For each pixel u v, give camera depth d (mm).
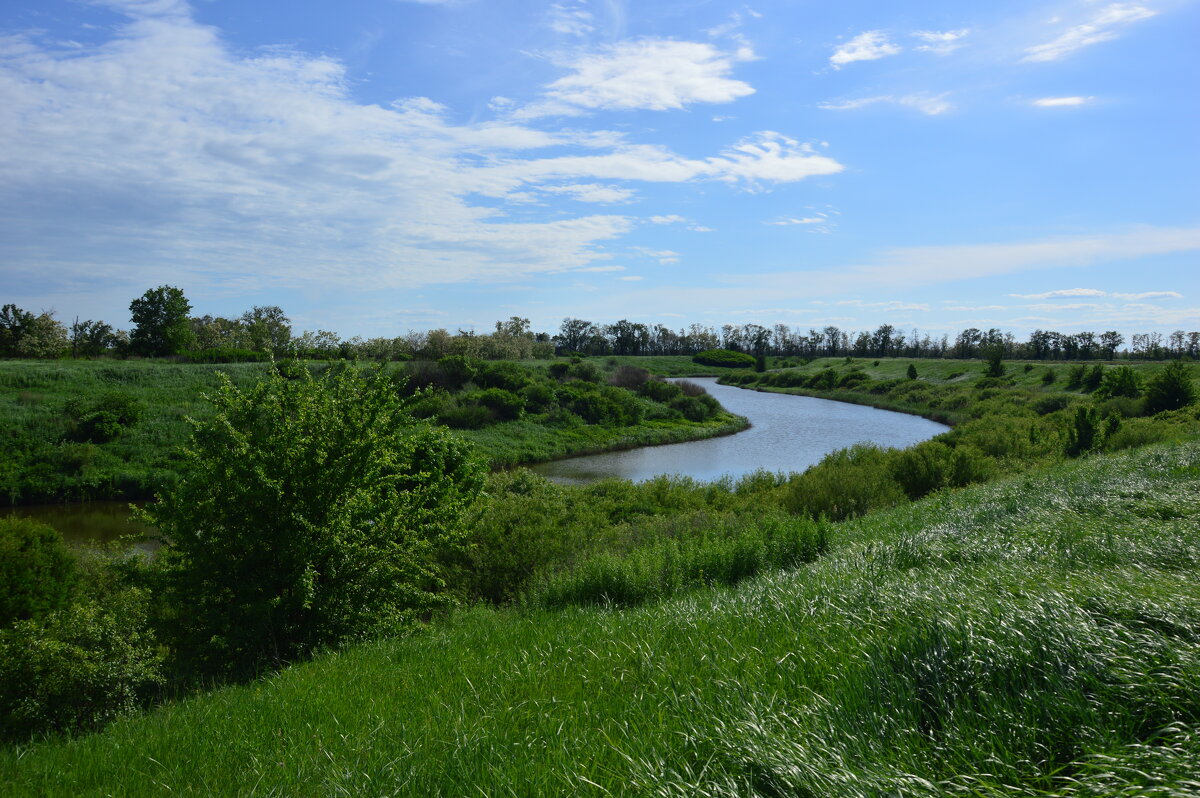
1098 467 14203
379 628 9125
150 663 7980
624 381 60344
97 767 4434
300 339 57656
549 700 4027
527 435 39344
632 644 5043
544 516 13297
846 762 2668
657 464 34188
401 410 10320
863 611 4633
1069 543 6324
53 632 7684
